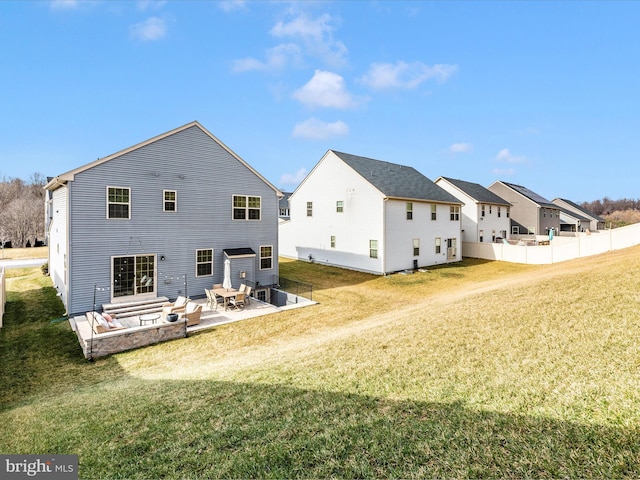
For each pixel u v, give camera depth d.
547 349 5.64
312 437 3.87
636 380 4.11
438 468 3.06
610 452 2.94
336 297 17.09
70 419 5.29
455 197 31.84
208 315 13.77
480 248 30.47
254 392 5.50
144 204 14.27
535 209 40.59
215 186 16.47
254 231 17.92
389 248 22.92
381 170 26.88
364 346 7.37
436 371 5.44
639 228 20.30
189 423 4.63
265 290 18.31
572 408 3.73
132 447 4.15
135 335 10.27
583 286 9.20
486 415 3.87
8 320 12.79
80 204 12.78
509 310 8.37
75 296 12.77
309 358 7.01
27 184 62.31
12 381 8.10
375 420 4.09
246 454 3.68
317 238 27.28
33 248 39.44
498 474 2.88
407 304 15.12
